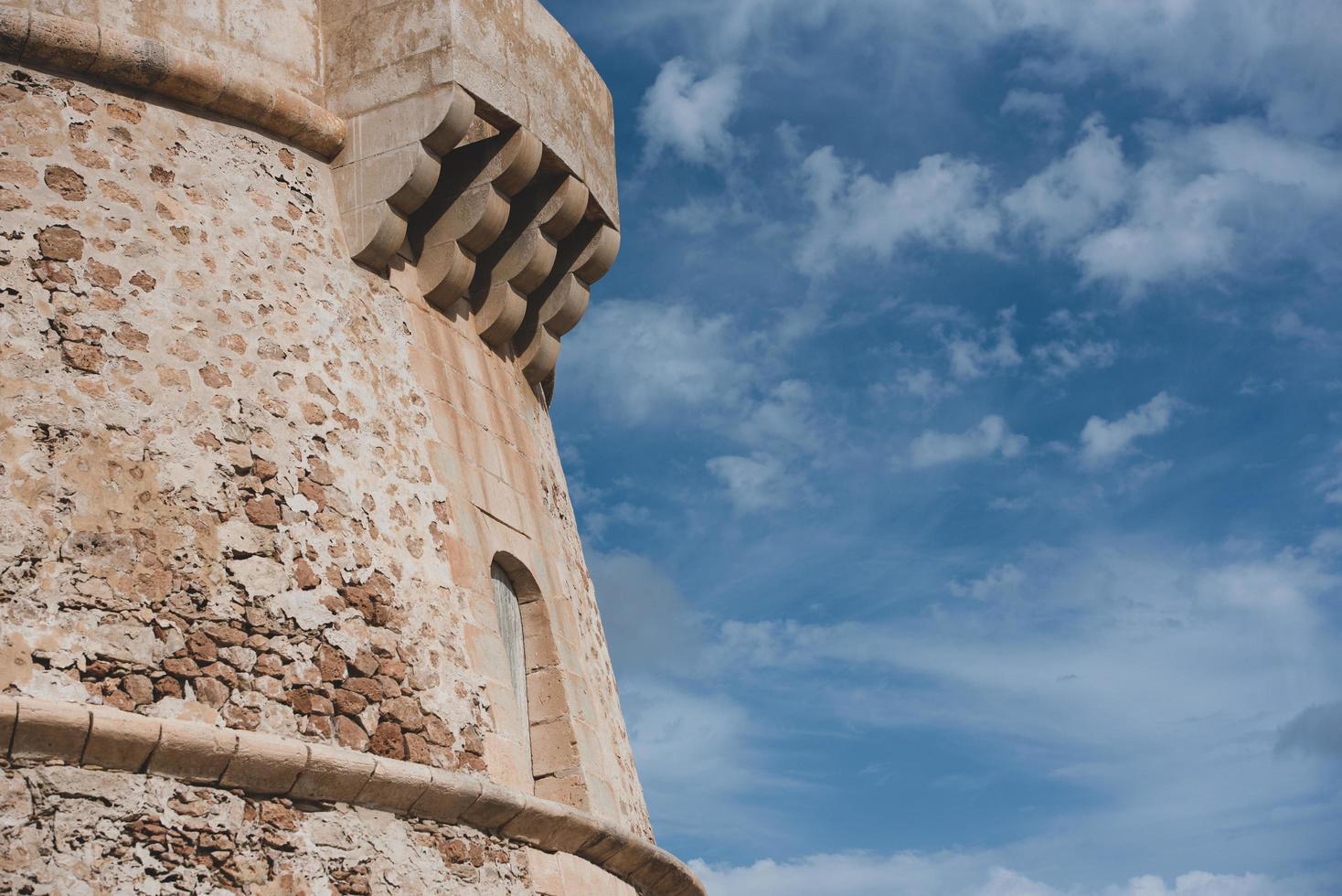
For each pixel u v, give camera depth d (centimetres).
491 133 1616
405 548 1307
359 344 1355
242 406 1231
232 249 1288
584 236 1593
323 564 1228
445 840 1207
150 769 1050
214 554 1162
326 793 1135
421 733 1236
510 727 1328
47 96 1235
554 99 1531
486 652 1341
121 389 1169
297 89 1401
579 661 1513
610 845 1380
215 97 1324
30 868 983
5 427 1105
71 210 1205
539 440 1612
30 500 1092
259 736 1099
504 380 1551
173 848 1042
